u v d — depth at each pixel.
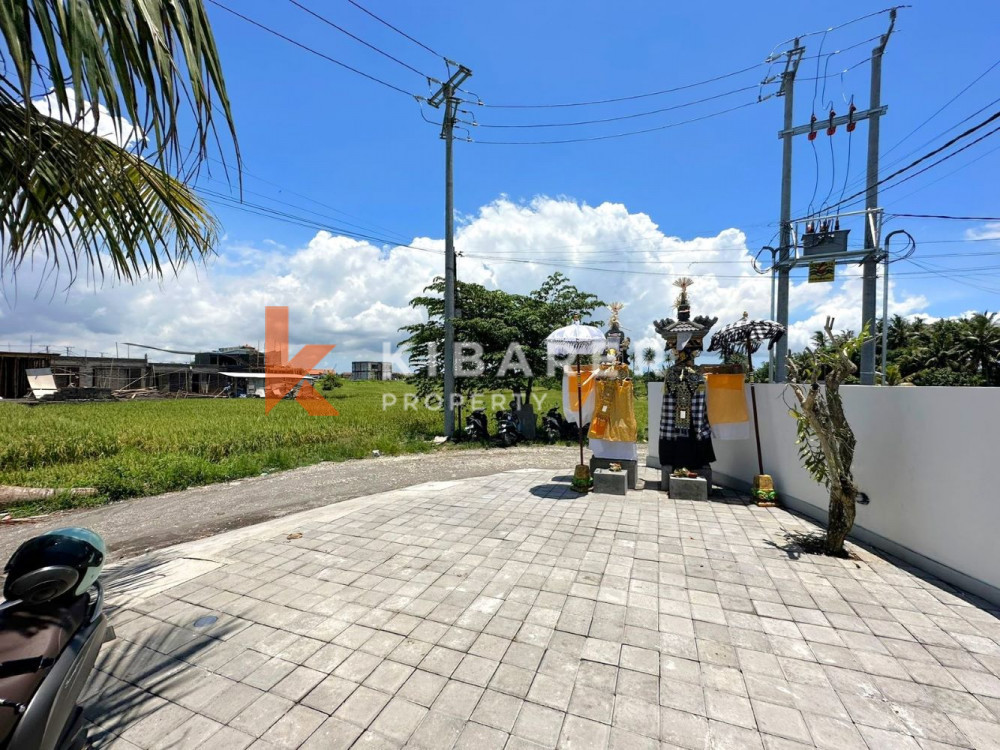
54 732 1.41
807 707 2.15
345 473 8.16
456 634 2.78
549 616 2.98
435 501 5.75
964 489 3.23
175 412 17.44
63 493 6.41
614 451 6.35
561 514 5.16
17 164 2.19
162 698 2.26
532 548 4.14
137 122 1.63
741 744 1.94
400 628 2.85
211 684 2.36
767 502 5.43
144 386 36.66
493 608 3.08
